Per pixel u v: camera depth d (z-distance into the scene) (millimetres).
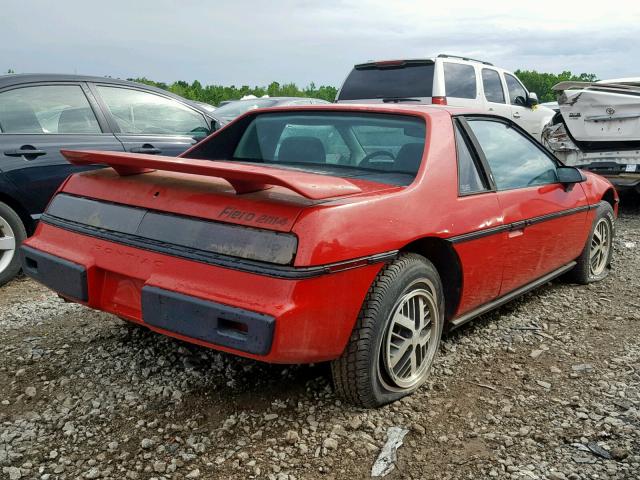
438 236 3006
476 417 2852
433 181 3094
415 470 2434
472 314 3555
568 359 3541
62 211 3184
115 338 3660
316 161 3586
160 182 2904
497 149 3809
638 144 8062
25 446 2520
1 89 4980
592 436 2691
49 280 3062
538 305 4512
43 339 3641
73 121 5348
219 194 2664
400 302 2838
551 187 4219
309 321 2412
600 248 5188
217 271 2480
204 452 2512
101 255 2861
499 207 3516
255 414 2811
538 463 2488
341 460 2480
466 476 2398
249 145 3906
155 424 2705
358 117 3561
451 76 8984
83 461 2434
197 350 3496
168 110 6113
